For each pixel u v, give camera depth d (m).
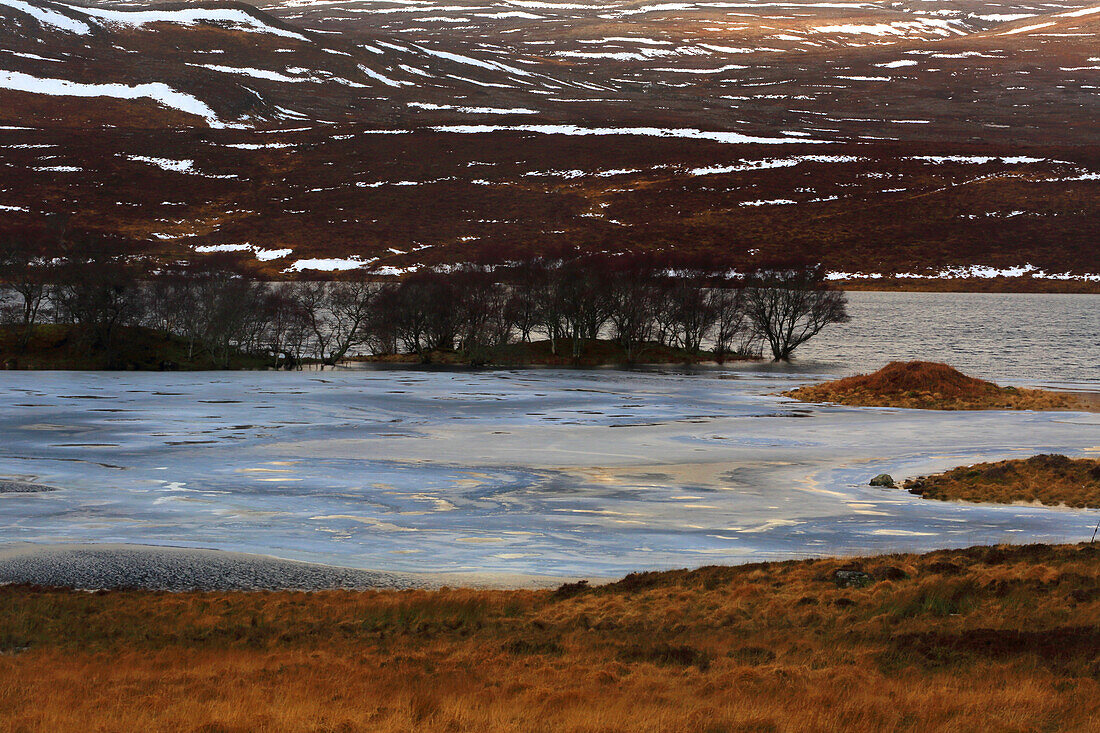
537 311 160.50
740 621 30.59
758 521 48.53
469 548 42.59
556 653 27.39
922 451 71.31
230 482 58.09
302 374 129.25
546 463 65.50
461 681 23.97
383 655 27.28
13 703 22.00
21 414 86.50
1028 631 27.38
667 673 25.03
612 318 165.62
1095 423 86.62
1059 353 173.50
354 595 34.53
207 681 24.20
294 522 47.78
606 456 68.31
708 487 57.78
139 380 117.69
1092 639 26.06
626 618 31.00
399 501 53.16
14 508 50.09
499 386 115.75
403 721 20.20
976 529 46.69
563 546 43.00
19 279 155.12
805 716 20.23
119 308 138.62
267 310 151.38
